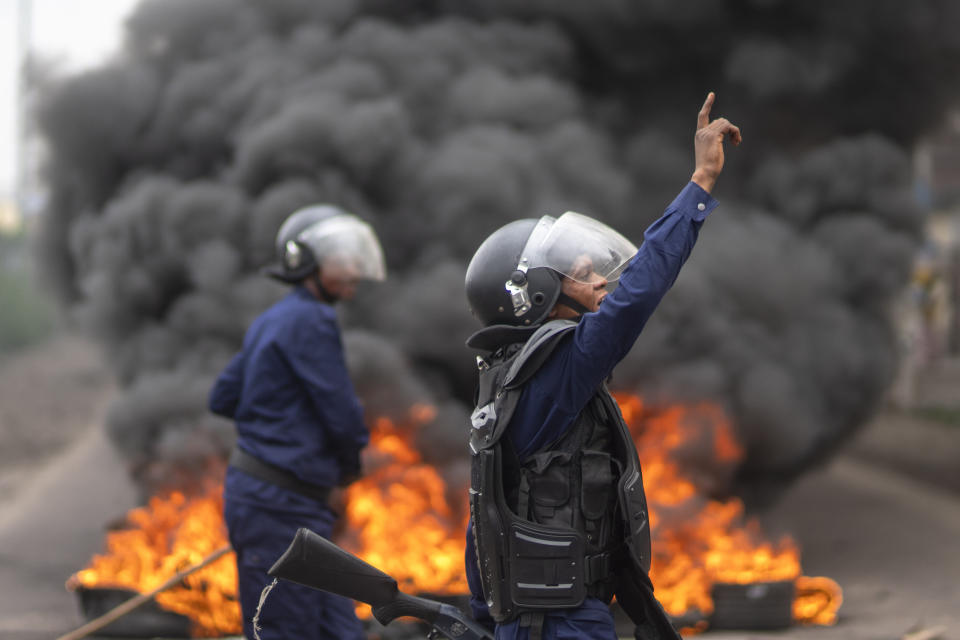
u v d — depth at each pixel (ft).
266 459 38.93
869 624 59.31
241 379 41.29
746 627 57.52
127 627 54.03
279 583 37.91
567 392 23.90
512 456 24.34
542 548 23.65
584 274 25.80
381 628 53.72
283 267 41.86
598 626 23.95
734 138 24.90
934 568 73.72
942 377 203.62
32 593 65.21
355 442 39.86
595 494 24.23
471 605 26.89
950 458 127.44
